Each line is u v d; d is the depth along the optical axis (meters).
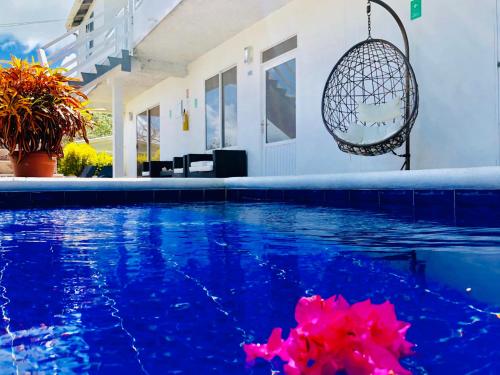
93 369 0.79
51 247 2.09
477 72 4.11
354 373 0.63
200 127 9.57
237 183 5.96
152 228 2.80
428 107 4.58
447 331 0.93
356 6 5.54
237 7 6.91
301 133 6.52
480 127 4.10
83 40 8.77
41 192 4.92
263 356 0.70
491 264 1.59
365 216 3.42
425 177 3.59
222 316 1.06
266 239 2.28
